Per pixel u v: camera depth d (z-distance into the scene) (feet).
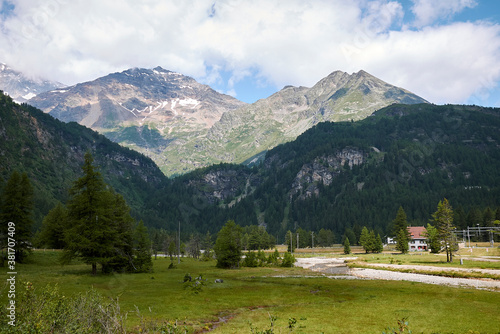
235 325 88.89
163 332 43.47
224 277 219.41
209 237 569.64
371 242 493.77
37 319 41.34
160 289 148.36
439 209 309.22
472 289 154.71
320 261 378.12
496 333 77.82
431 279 198.80
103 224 199.21
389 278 208.13
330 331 81.25
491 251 394.11
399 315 99.04
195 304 116.47
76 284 144.87
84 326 43.11
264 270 274.98
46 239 303.48
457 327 83.92
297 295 140.97
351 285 172.55
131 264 226.99
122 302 112.16
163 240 583.99
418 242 574.56
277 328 84.38
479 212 579.07
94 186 200.75
